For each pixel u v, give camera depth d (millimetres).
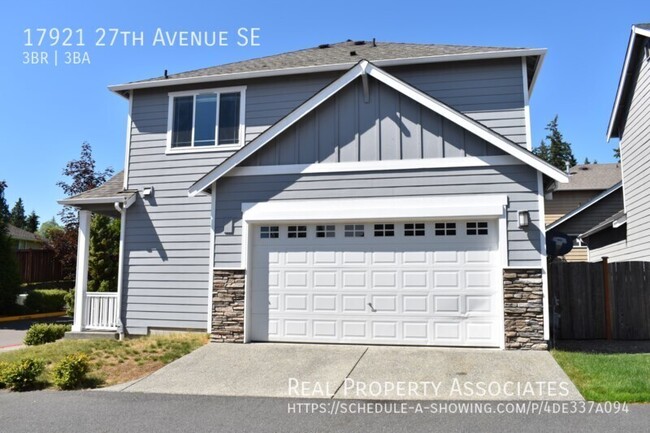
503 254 9047
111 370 8445
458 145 9445
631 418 5535
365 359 8430
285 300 10008
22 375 7586
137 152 12672
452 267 9359
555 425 5383
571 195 26438
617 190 20266
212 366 8406
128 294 12055
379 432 5312
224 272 10148
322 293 9867
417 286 9461
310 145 10086
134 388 7461
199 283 11758
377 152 9758
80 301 12086
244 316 9945
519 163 9180
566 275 10898
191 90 12609
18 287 20297
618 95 14820
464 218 9297
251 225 10289
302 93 12148
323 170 9945
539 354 8422
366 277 9711
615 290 10781
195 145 12391
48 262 26531
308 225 10094
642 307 10648
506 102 11367
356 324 9633
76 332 11891
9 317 19172
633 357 8289
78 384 7707
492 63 11562
